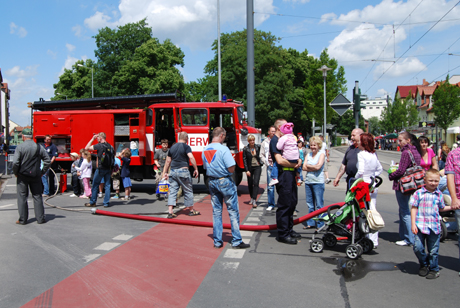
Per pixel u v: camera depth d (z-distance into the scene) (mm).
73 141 12422
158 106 11797
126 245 5867
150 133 11883
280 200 6094
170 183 7895
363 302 3816
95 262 5051
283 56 45250
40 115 12602
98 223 7480
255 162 9578
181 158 7887
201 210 9047
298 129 54094
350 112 95938
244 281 4379
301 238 6430
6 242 6023
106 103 13344
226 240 6250
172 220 7426
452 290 4160
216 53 43875
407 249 5801
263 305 3721
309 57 54469
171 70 41375
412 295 4012
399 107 61656
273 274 4625
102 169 9336
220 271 4719
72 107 13781
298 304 3752
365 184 5293
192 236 6445
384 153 48438
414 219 4605
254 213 8805
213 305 3723
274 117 38156
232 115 11680
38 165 7320
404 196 5949
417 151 5852
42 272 4664
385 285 4293
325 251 5652
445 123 40594
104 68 44375
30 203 10242
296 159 6031
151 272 4676
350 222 5559
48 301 3824
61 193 12336
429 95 71562
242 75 37562
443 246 6172
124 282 4340
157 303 3771
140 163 11836
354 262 5121
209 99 38812
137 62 40000
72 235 6484
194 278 4473
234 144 11734
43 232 6699
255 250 5672
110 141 12164
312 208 7211
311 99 34344
